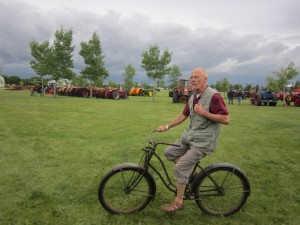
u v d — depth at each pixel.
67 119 11.70
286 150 7.04
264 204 4.00
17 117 11.91
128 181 3.59
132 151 6.52
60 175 4.94
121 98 30.31
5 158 5.83
